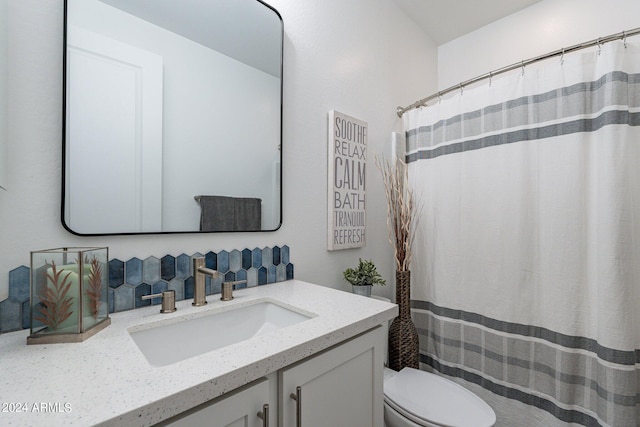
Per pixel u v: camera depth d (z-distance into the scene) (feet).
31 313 2.14
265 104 4.06
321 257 4.83
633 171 3.90
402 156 6.32
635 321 3.83
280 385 2.14
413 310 6.03
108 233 2.81
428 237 5.83
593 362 4.06
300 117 4.54
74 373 1.75
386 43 6.32
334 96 5.09
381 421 3.05
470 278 5.19
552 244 4.37
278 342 2.21
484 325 5.01
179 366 1.84
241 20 3.83
